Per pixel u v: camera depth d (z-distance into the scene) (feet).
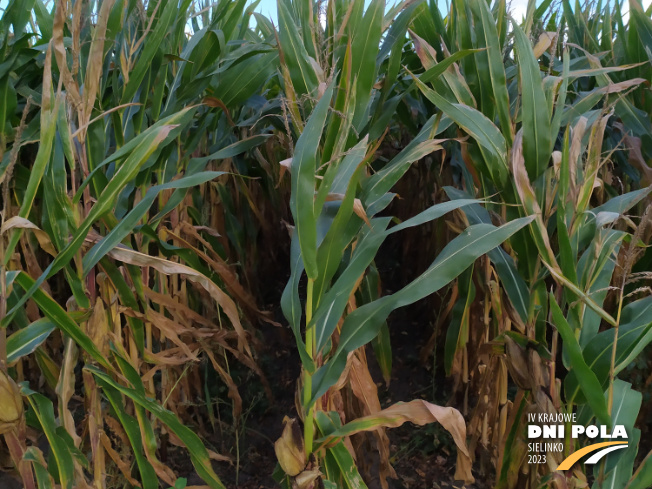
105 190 4.32
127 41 6.13
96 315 5.22
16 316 5.93
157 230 6.90
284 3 5.43
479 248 4.14
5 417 4.26
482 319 7.42
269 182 11.29
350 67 4.44
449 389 8.89
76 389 8.63
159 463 5.51
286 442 4.50
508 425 5.36
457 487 6.83
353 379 5.62
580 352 4.01
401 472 7.20
